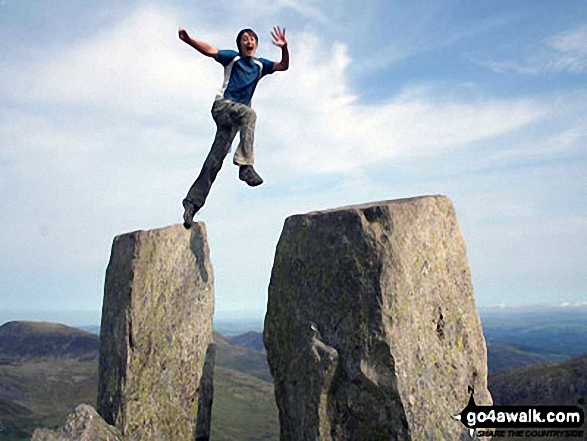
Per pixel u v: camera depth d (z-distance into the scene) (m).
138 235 9.35
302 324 7.30
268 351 7.82
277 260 7.93
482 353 7.41
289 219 7.99
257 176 7.63
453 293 7.32
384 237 6.85
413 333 6.71
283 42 7.95
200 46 7.73
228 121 7.93
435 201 7.49
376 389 6.51
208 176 8.44
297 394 7.19
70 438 8.13
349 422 6.70
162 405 9.23
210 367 10.12
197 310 10.02
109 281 9.80
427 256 7.11
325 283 7.18
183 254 10.01
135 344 9.00
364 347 6.63
